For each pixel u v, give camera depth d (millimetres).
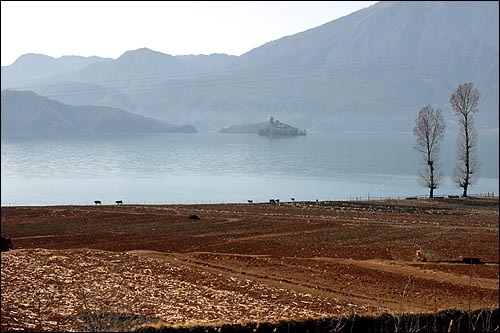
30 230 77312
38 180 160500
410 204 110875
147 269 51281
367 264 54531
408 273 50594
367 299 42312
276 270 52188
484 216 96688
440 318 29734
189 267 52906
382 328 28766
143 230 78188
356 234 76188
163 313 35188
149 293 41906
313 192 150875
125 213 93250
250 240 71000
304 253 62438
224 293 42531
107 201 129000
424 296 43344
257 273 50844
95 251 60562
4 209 95625
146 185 160250
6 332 28031
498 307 32219
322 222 86375
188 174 191625
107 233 75500
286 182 173250
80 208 98750
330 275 50219
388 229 80438
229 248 65312
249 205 108000
